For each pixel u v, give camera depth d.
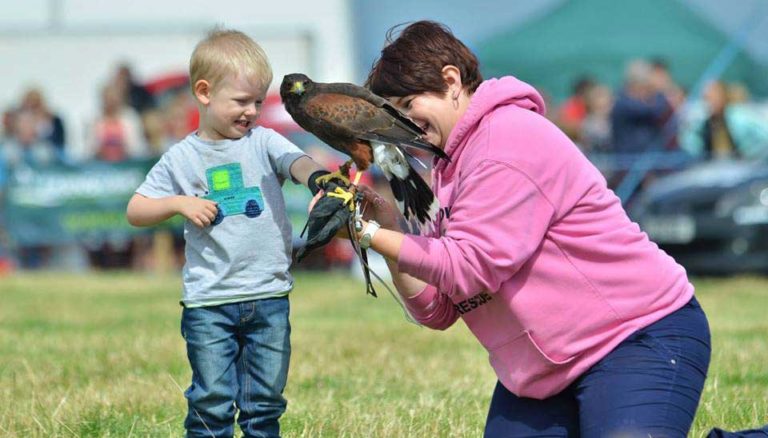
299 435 9.90
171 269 29.58
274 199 8.56
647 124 31.33
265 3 33.38
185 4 33.00
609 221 7.81
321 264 29.45
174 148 8.72
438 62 8.02
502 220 7.66
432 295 8.50
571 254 7.79
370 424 10.21
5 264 29.17
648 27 35.62
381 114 7.63
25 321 17.88
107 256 29.66
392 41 8.33
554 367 7.86
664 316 7.81
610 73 35.25
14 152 29.89
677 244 23.88
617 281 7.78
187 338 8.59
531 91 8.02
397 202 7.72
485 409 11.05
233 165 8.54
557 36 35.59
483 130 7.90
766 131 31.31
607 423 7.54
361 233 7.67
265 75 8.54
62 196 29.38
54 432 10.17
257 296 8.50
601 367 7.78
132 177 29.52
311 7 33.50
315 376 12.63
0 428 10.20
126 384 12.13
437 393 11.77
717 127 31.22
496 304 7.96
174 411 11.07
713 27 35.62
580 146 32.69
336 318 18.17
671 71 35.44
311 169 8.25
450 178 8.19
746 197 23.55
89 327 17.05
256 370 8.62
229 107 8.45
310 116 7.70
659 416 7.45
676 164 31.02
